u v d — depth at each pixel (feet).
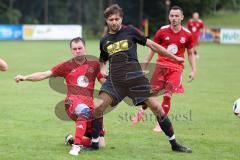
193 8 460.14
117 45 60.13
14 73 153.69
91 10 432.25
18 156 58.95
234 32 366.84
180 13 79.51
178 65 77.92
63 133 72.23
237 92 120.26
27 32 369.71
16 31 368.07
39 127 76.28
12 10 419.95
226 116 88.53
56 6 426.92
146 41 61.36
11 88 122.11
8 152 60.85
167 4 396.78
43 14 426.92
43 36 372.79
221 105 100.83
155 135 72.13
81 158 58.23
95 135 62.13
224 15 491.31
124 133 73.31
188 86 131.44
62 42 346.74
